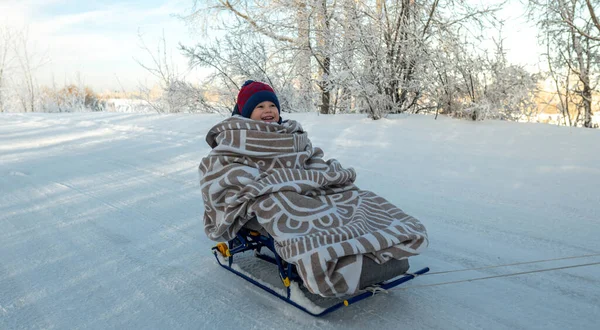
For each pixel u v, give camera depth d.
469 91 7.67
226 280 2.82
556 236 3.38
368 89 7.95
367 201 2.66
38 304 2.52
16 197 4.52
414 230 2.35
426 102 8.63
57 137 8.02
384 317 2.38
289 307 2.49
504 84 7.61
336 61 8.75
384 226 2.40
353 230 2.27
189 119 9.19
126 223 3.83
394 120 7.75
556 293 2.62
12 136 8.18
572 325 2.30
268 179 2.53
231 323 2.35
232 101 10.98
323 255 2.10
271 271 2.88
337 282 2.11
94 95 20.39
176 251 3.27
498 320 2.36
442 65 7.69
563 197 4.11
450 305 2.51
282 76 10.40
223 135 2.77
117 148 6.93
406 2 8.15
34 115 11.18
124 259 3.12
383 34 8.45
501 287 2.70
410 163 5.40
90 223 3.82
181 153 6.49
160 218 3.95
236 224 2.65
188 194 4.64
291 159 2.79
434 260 3.09
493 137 6.34
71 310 2.46
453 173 4.96
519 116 8.03
